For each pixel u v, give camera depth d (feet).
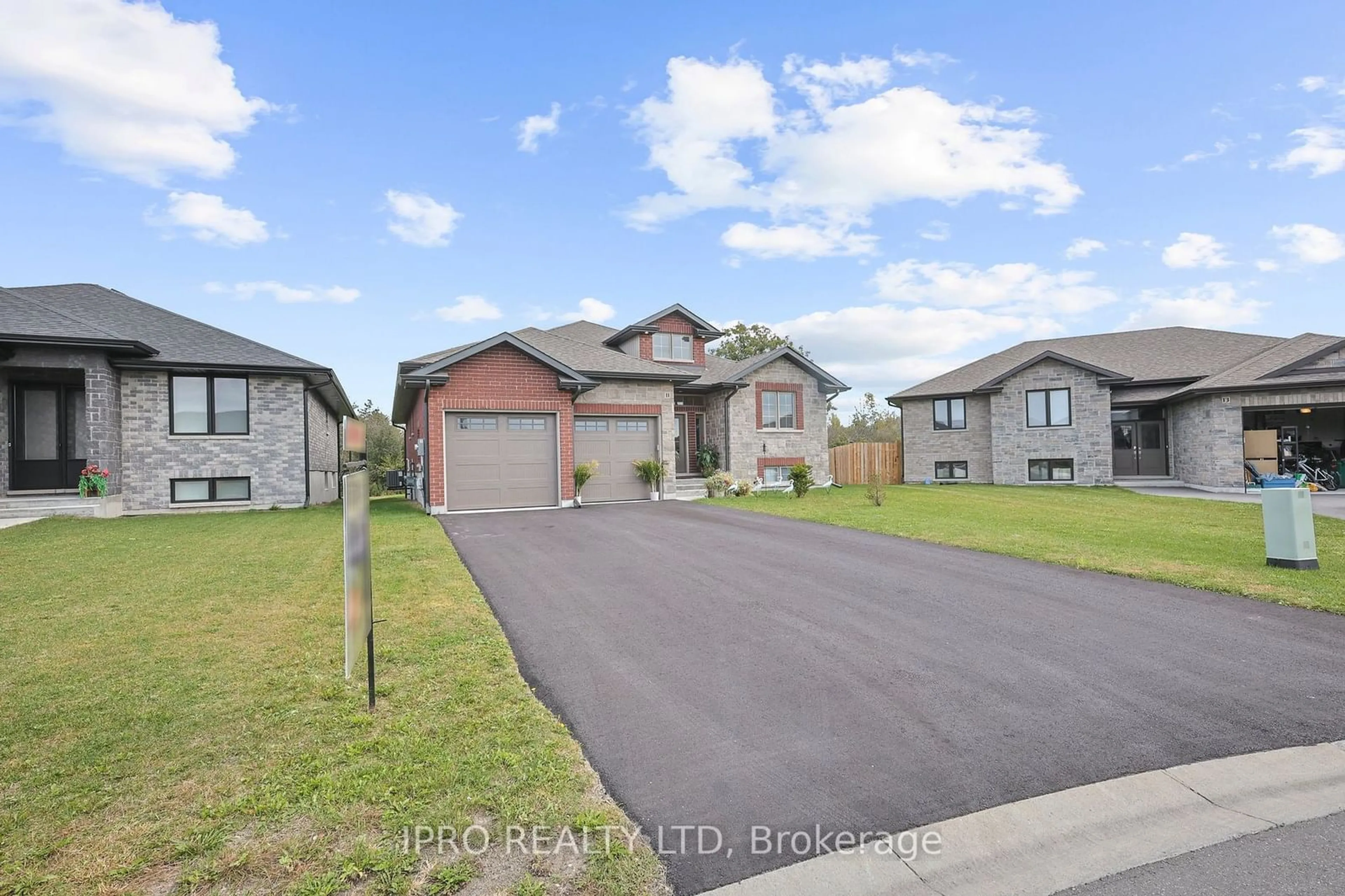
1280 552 27.66
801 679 16.56
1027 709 14.82
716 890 9.00
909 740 13.38
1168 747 13.10
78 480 54.13
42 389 53.78
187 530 41.09
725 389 71.15
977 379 88.02
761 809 10.98
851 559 30.58
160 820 10.16
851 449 91.45
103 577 26.68
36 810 10.39
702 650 18.66
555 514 49.03
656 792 11.46
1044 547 32.45
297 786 11.12
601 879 9.08
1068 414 77.51
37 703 14.42
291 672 16.37
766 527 40.91
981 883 9.29
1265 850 9.95
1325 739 13.44
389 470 93.15
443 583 25.89
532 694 15.49
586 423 58.70
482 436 52.75
